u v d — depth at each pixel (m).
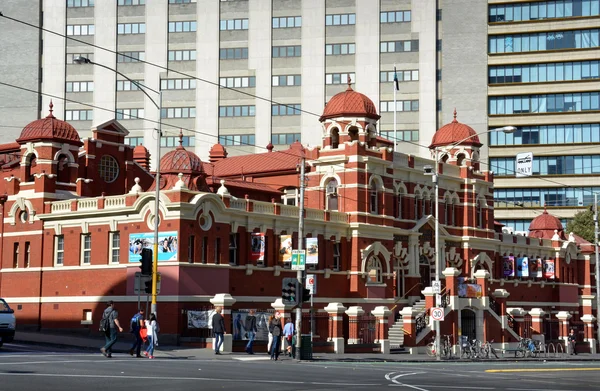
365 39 130.62
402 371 38.34
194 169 60.75
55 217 61.56
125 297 57.38
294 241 64.62
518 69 131.25
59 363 33.78
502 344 72.56
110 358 39.34
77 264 60.50
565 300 97.00
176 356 44.78
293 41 132.00
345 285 67.88
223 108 132.75
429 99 129.38
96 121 134.25
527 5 131.38
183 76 133.62
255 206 61.81
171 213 55.81
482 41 131.62
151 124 133.62
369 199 69.31
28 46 136.12
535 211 129.88
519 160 87.31
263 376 31.81
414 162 75.31
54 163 63.03
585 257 101.19
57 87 135.25
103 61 134.62
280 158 79.31
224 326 49.34
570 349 75.81
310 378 31.77
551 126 130.38
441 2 132.88
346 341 62.44
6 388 24.41
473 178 81.94
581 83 129.25
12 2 136.38
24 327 62.50
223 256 58.66
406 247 73.50
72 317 60.22
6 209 64.81
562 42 130.25
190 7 133.88
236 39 133.12
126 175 67.12
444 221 78.62
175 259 55.25
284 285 47.47
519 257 89.50
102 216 59.38
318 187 70.19
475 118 131.12
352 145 68.69
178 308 54.75
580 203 128.75
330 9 131.50
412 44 130.25
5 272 64.38
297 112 131.12
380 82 130.62
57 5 135.50
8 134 135.62
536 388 30.66
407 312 63.41
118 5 135.12
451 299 67.38
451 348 63.44
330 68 131.12
